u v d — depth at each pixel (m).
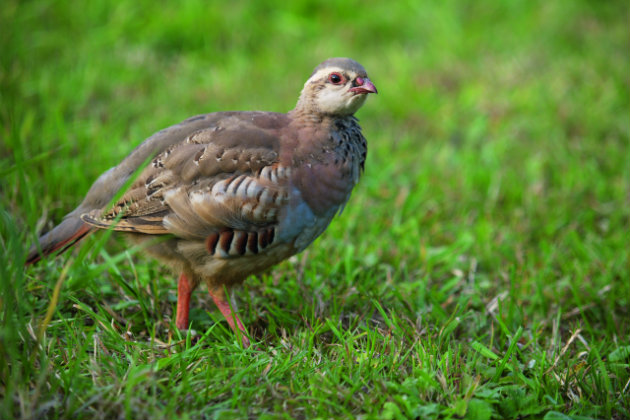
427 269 9.95
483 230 10.75
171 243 7.95
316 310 8.64
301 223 7.88
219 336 7.95
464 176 12.34
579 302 8.93
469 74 15.84
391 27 17.39
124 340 7.57
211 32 16.25
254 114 8.23
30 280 8.33
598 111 14.27
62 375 6.50
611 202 11.88
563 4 18.56
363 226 10.97
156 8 16.58
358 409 6.73
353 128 8.38
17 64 13.55
